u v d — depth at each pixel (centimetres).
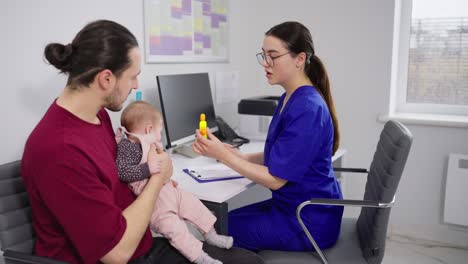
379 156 164
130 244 112
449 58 273
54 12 165
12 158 155
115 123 195
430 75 280
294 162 150
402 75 285
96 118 126
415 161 268
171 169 137
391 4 259
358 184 285
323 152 160
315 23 283
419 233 273
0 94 149
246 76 298
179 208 147
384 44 265
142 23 206
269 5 294
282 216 161
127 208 118
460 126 250
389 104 271
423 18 276
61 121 109
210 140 163
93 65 108
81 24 177
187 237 139
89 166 108
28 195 124
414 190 271
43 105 165
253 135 248
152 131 151
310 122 151
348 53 276
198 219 148
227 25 270
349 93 280
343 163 239
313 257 153
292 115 154
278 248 159
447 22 270
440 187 263
